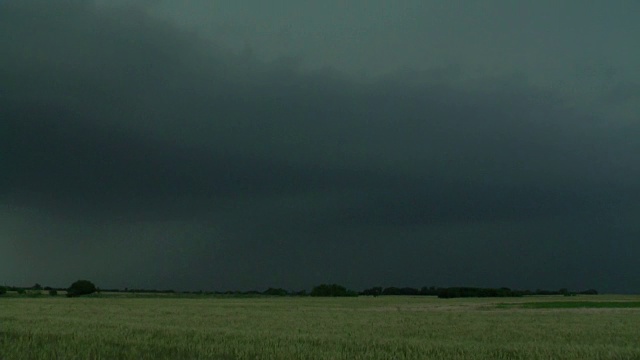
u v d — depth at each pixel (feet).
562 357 70.74
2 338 87.25
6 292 429.38
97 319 136.77
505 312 188.85
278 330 107.76
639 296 479.82
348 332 105.19
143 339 86.02
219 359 70.28
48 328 105.81
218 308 210.38
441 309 216.33
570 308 223.51
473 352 74.38
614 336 98.99
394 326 121.80
